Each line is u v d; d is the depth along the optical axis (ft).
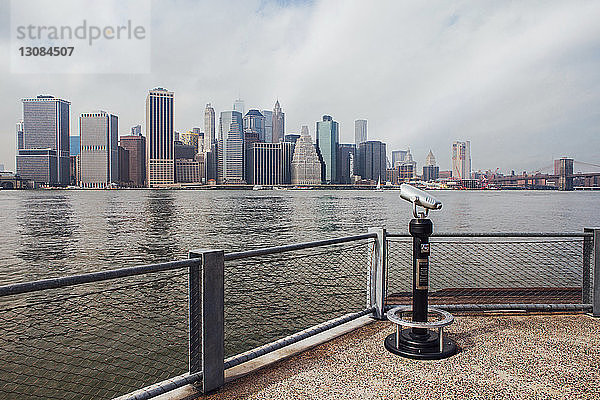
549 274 45.32
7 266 81.87
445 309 16.88
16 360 28.09
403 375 11.92
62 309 38.63
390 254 55.88
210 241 121.60
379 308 16.67
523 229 156.04
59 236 133.59
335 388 11.18
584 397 10.67
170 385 10.41
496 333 15.31
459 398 10.60
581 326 16.05
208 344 10.98
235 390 11.17
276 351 13.62
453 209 302.04
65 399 23.95
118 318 36.32
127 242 118.93
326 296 40.96
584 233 17.44
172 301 41.34
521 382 11.49
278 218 215.72
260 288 43.83
